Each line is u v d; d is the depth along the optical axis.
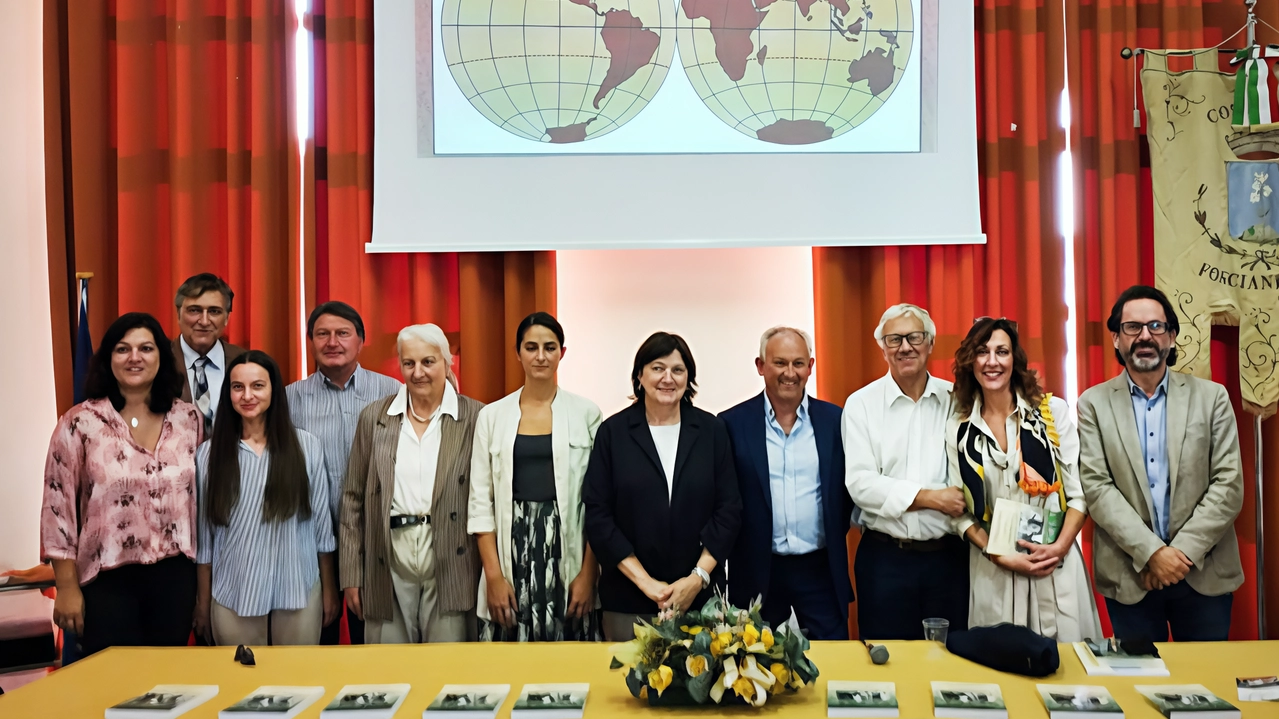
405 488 2.77
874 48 3.54
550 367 2.77
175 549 2.64
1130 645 2.06
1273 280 3.40
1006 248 3.67
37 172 3.66
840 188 3.54
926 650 2.13
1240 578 2.76
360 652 2.19
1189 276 3.42
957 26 3.55
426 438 2.81
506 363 3.55
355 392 3.05
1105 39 3.62
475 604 2.81
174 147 3.50
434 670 2.05
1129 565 2.74
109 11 3.59
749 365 3.78
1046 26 3.65
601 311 3.75
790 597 2.79
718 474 2.69
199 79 3.51
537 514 2.72
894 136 3.55
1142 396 2.83
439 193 3.48
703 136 3.53
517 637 2.73
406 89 3.47
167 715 1.77
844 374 3.60
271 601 2.61
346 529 2.81
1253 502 3.61
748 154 3.53
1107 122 3.61
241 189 3.52
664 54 3.51
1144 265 3.71
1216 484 2.71
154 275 3.55
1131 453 2.75
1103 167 3.61
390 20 3.47
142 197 3.51
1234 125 3.38
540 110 3.49
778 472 2.79
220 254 3.57
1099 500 2.73
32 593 3.22
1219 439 2.74
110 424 2.64
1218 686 1.87
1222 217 3.41
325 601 2.92
